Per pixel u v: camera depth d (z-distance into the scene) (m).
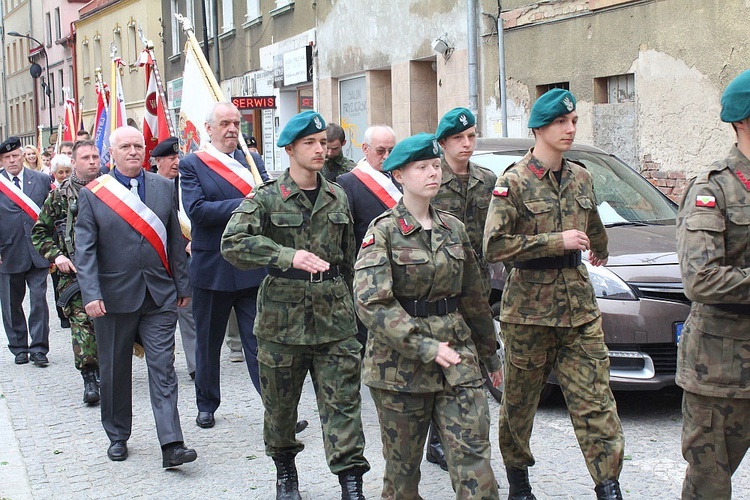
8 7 62.53
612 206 7.59
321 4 21.42
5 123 62.91
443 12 16.61
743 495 5.06
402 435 4.15
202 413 6.87
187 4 30.45
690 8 11.52
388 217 4.20
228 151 6.73
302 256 4.73
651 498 5.04
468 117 5.33
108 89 13.39
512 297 4.71
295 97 24.39
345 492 4.91
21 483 5.73
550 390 6.85
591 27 13.08
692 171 11.73
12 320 9.46
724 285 3.56
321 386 5.01
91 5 42.56
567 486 5.26
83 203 5.96
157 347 5.98
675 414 6.65
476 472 3.95
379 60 19.06
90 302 5.87
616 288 6.28
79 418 7.26
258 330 5.09
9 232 9.34
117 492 5.55
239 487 5.57
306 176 5.06
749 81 3.58
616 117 12.86
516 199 4.64
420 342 3.96
